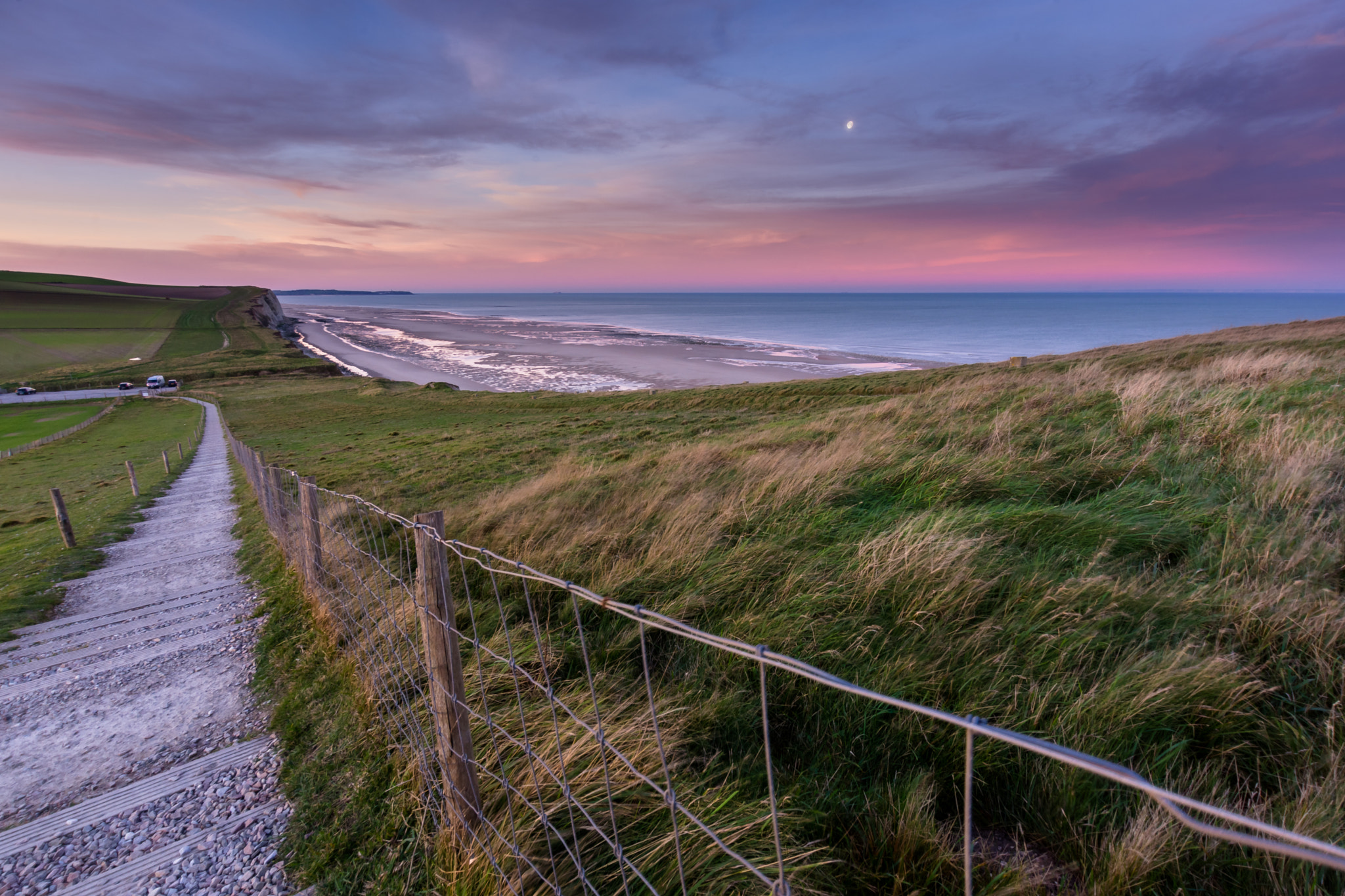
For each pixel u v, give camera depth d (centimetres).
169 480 2033
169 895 267
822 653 292
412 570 552
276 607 620
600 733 193
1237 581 315
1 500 2105
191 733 409
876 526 452
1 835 316
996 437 663
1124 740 221
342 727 373
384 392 5391
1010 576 339
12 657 576
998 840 210
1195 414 660
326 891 259
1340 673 233
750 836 214
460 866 234
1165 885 176
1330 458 454
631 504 626
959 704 250
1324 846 59
